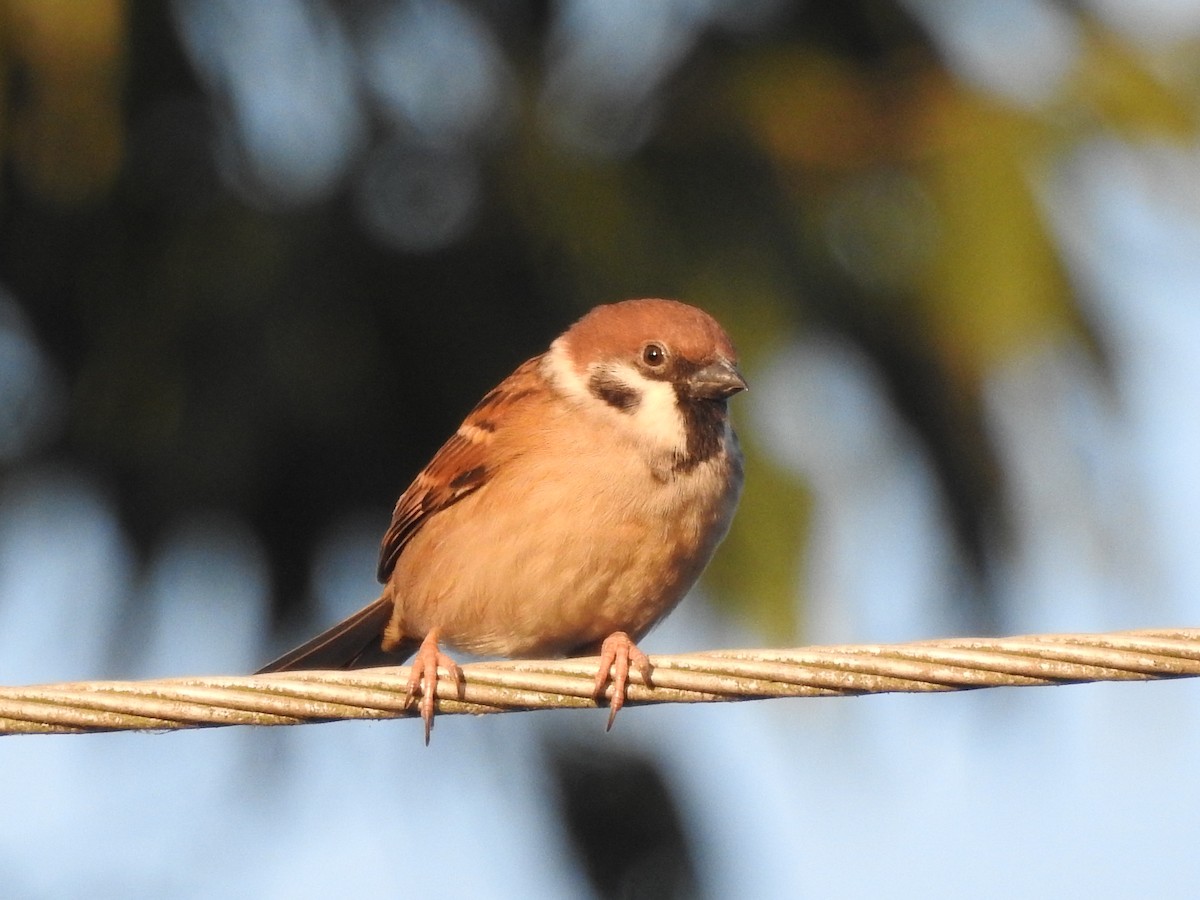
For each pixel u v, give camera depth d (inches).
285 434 482.0
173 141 472.7
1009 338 457.7
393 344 488.7
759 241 480.4
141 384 474.3
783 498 456.1
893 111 481.4
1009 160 465.1
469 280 485.1
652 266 473.7
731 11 497.0
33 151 420.2
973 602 474.6
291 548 503.5
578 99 490.9
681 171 486.0
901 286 472.4
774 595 449.1
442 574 350.9
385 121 476.7
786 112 479.5
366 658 381.7
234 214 473.7
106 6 402.6
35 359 492.7
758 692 274.1
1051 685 265.6
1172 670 260.8
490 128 478.3
